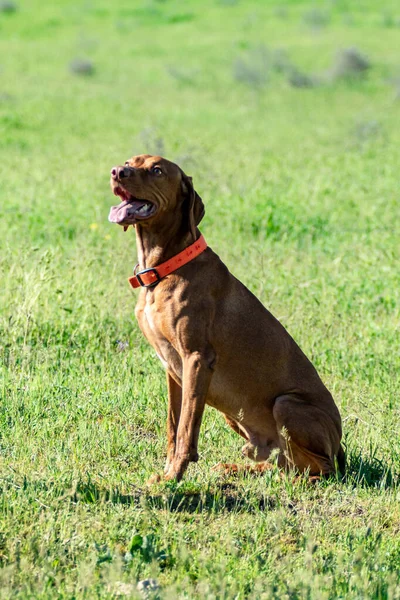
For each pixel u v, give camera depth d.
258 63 51.50
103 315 12.38
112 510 7.33
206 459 8.98
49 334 11.87
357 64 50.66
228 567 6.58
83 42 60.25
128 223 8.30
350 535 7.21
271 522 7.41
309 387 8.87
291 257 16.25
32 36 64.75
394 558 6.95
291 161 27.06
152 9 74.06
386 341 12.52
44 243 16.41
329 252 17.03
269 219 18.83
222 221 19.05
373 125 32.88
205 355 8.34
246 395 8.79
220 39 62.91
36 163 25.69
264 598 5.95
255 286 14.02
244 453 9.15
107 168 24.59
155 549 6.72
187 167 24.02
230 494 8.15
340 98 45.47
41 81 46.69
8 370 10.51
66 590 6.12
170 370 8.70
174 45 61.00
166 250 8.43
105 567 6.46
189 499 7.93
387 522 7.74
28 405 9.62
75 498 7.61
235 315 8.56
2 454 8.47
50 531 6.80
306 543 6.90
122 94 43.66
